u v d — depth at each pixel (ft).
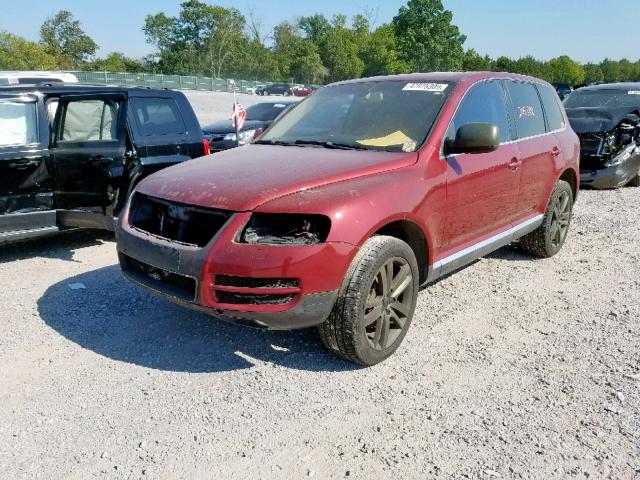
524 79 18.20
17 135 19.08
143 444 9.71
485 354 12.89
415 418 10.46
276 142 15.40
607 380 11.72
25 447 9.63
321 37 374.02
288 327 11.01
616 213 27.50
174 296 11.43
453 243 14.16
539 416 10.49
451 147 13.75
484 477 8.89
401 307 12.58
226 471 9.09
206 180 12.10
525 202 17.11
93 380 11.73
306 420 10.41
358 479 8.89
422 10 350.64
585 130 33.06
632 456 9.37
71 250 20.94
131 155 20.07
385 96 15.40
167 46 338.54
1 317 14.73
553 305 15.75
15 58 268.41
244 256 10.58
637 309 15.44
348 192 11.44
